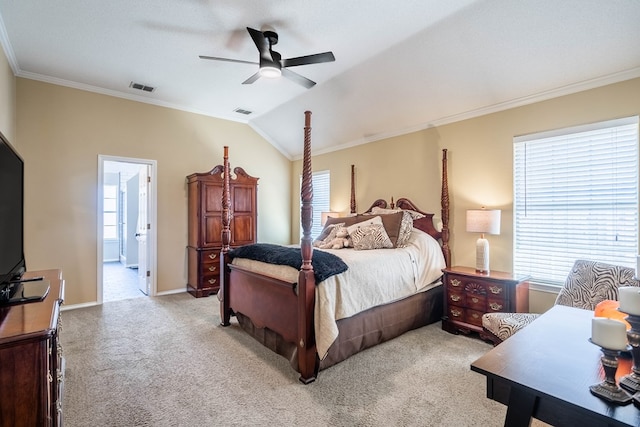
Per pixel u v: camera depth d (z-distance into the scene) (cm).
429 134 417
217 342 302
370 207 491
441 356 272
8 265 173
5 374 109
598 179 286
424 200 421
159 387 223
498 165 350
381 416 190
